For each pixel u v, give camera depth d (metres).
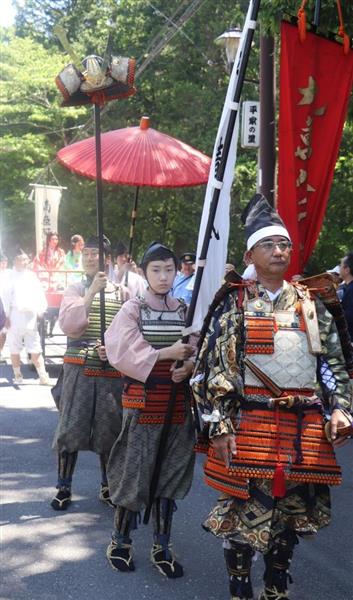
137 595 3.85
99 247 4.89
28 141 27.50
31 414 8.37
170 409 4.01
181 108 23.73
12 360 10.45
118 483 4.12
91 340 5.07
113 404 5.04
